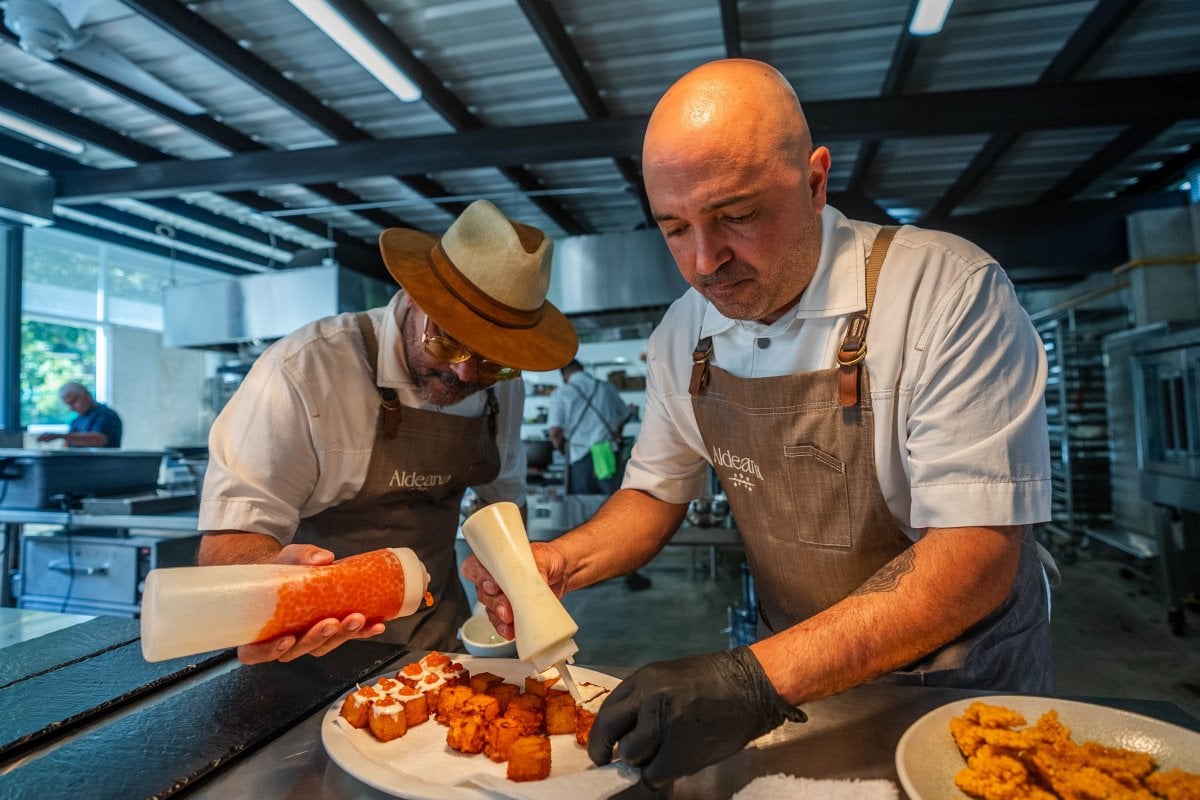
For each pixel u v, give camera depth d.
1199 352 3.52
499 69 3.53
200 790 0.69
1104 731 0.72
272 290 5.05
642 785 0.67
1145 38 3.25
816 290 0.99
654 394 1.30
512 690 0.91
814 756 0.73
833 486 1.03
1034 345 0.90
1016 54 3.39
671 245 0.92
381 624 0.81
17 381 4.88
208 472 1.24
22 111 3.70
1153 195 4.75
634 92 3.75
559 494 4.07
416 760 0.75
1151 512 4.63
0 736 0.77
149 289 8.23
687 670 0.69
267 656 0.74
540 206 5.40
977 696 0.85
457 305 1.10
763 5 3.05
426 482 1.44
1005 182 5.00
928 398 0.90
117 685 0.93
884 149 4.50
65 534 3.21
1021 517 0.81
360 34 2.90
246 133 4.24
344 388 1.33
